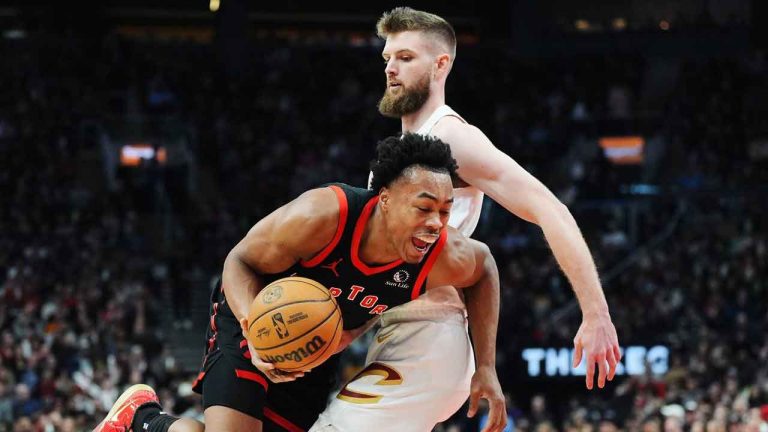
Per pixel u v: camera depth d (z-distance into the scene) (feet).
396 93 11.84
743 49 80.02
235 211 64.44
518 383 50.65
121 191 62.75
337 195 9.97
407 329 11.18
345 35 91.40
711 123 72.90
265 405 11.37
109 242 58.75
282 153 70.79
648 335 51.49
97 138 67.72
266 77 77.82
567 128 71.72
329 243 9.96
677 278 57.47
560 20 83.56
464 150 11.00
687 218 63.05
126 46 77.30
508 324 52.44
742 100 75.31
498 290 11.34
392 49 11.83
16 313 49.73
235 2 79.20
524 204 10.49
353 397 11.14
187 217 61.82
